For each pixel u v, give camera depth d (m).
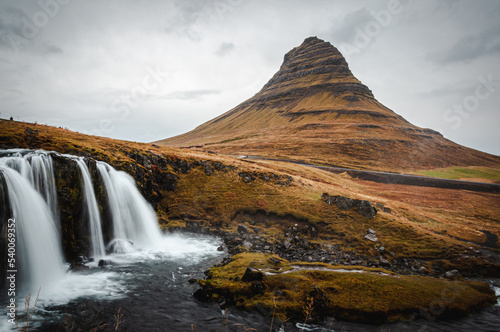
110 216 30.19
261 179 51.34
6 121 41.22
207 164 52.62
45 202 23.33
